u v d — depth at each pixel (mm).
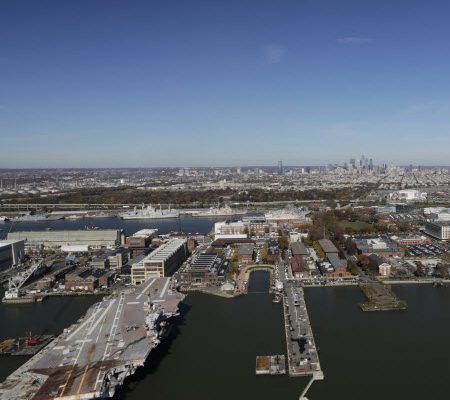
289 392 165375
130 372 165000
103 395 150000
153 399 161750
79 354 173125
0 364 190375
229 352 197125
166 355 195125
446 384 169500
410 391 165250
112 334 191000
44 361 168750
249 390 166875
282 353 195000
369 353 194500
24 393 150250
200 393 165125
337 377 175250
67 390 147000
